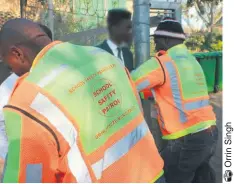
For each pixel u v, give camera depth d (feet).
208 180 8.80
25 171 4.05
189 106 8.00
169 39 8.23
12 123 4.08
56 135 4.07
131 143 4.58
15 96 4.20
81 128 4.22
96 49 4.90
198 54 26.00
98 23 14.44
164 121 8.13
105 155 4.35
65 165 4.19
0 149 5.82
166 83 7.95
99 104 4.42
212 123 8.30
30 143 4.01
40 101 4.11
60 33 16.35
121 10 9.57
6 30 4.57
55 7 17.97
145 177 4.58
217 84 26.58
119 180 4.39
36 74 4.30
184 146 8.04
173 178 8.29
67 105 4.19
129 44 9.65
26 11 18.39
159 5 11.69
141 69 7.93
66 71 4.37
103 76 4.58
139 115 4.81
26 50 4.54
